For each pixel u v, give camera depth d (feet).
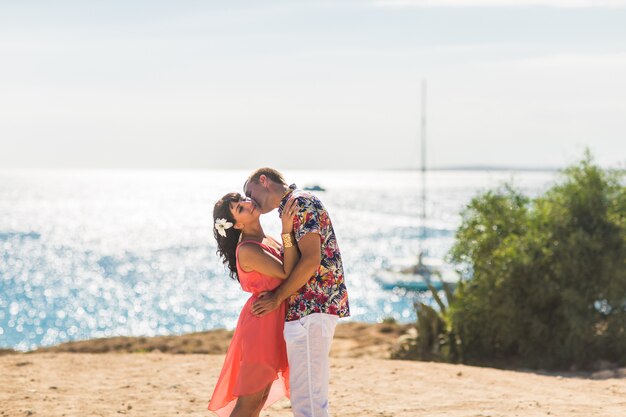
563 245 40.19
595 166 42.09
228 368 17.56
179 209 469.16
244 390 16.88
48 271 170.60
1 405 24.62
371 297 120.37
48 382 28.43
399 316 102.12
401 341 46.68
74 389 27.22
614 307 39.91
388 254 193.57
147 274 163.84
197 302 122.62
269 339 16.92
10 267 178.29
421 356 43.29
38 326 100.48
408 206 490.49
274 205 17.34
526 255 40.42
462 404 24.70
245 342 16.96
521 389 27.22
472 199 43.98
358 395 26.18
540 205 43.24
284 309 17.19
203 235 276.41
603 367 38.17
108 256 204.03
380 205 507.30
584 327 39.32
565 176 42.73
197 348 48.08
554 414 23.07
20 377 29.27
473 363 41.47
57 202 564.30
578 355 39.52
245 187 17.65
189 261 190.60
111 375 29.86
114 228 310.24
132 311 114.01
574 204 41.50
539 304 41.11
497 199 43.65
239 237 17.51
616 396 26.03
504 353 42.65
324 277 16.57
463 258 43.34
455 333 43.16
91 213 421.18
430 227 290.56
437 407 24.29
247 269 16.90
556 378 29.81
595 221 40.88
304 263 16.16
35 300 126.21
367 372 30.27
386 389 27.14
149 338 52.90
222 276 159.12
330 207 469.16
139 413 23.72
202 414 23.62
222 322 103.19
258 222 17.53
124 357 33.91
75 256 204.03
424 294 115.65
